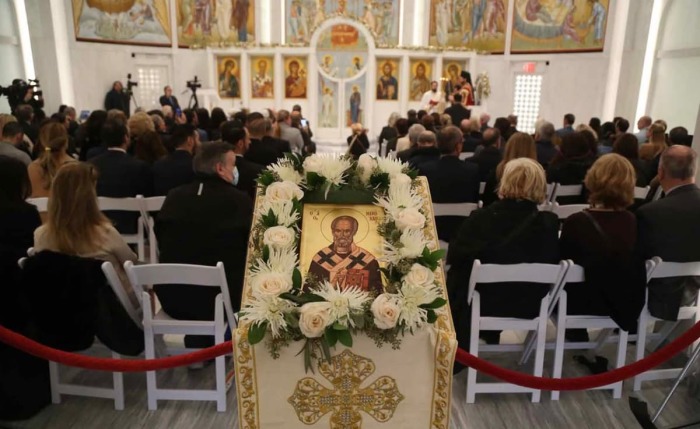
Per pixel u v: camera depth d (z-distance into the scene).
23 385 2.79
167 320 2.83
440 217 4.25
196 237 2.88
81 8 12.84
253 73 14.08
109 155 4.34
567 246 3.00
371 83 13.91
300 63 13.91
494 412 2.97
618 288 2.83
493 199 4.79
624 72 12.47
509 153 4.23
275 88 13.93
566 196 4.75
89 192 2.73
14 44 11.43
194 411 2.93
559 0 13.44
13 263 2.69
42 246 2.71
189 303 2.87
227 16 14.86
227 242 2.89
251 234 2.07
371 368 1.92
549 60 13.89
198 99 14.48
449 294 2.98
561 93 13.85
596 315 3.06
